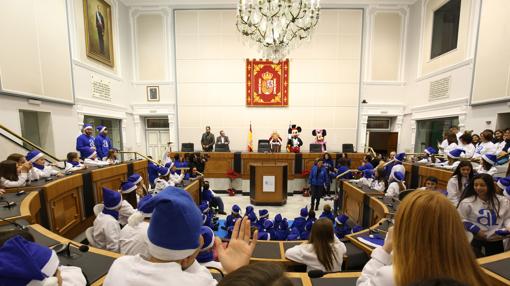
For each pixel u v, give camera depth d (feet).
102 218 6.86
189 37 26.13
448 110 19.93
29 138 15.79
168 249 2.24
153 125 28.14
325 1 25.12
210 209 15.44
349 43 25.96
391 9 25.32
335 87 26.40
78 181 10.56
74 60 18.42
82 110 19.16
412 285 1.57
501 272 4.03
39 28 15.17
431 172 13.43
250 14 14.90
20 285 2.20
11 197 7.28
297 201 20.43
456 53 19.20
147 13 25.86
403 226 2.14
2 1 12.92
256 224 11.51
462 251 1.93
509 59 14.83
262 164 19.45
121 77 24.64
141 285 2.14
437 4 21.53
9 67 13.24
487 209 6.28
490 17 16.11
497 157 10.87
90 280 3.85
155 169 17.34
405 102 26.12
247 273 1.32
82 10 19.35
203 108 26.78
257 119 26.89
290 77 26.45
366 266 3.16
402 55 25.84
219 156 22.53
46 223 8.33
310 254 5.90
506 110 15.05
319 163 17.63
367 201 11.27
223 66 26.40
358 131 26.63
